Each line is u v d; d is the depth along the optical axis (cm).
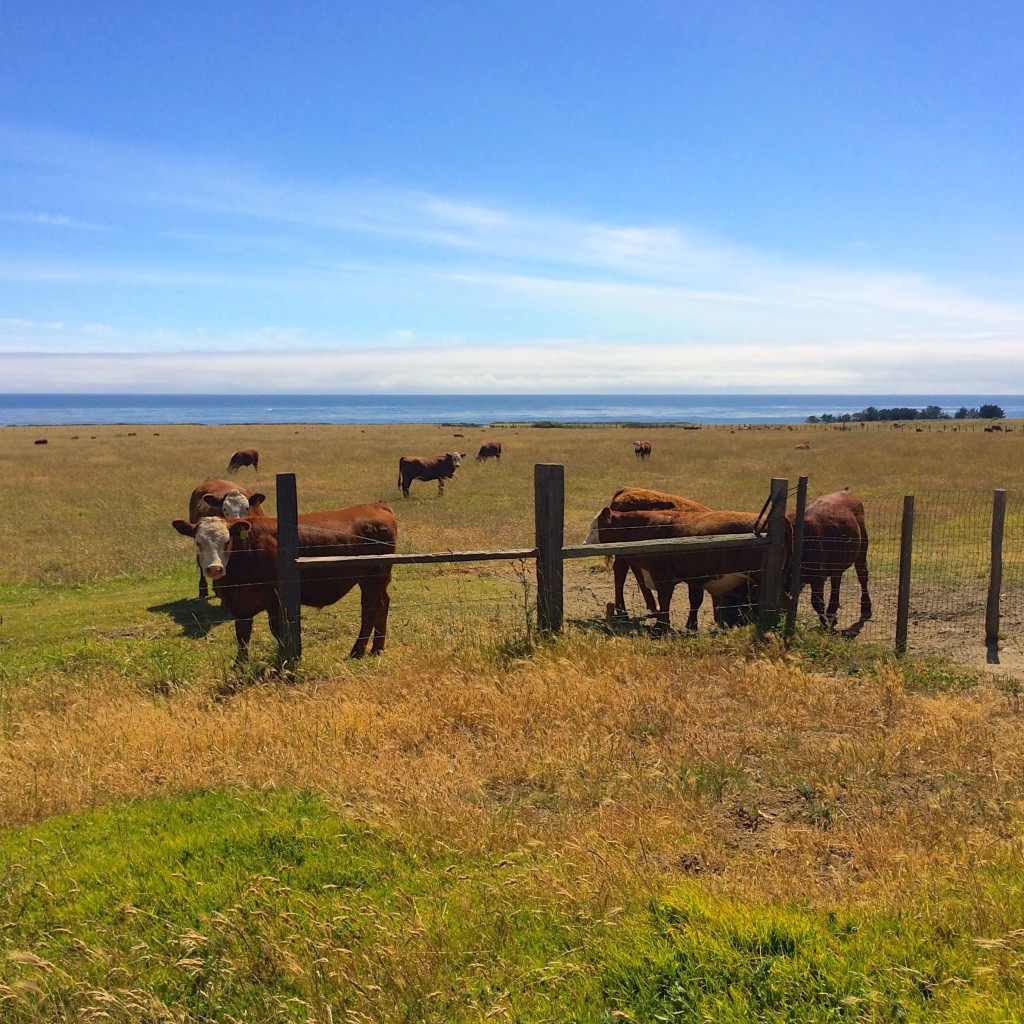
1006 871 393
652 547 827
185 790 527
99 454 4075
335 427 8512
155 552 1577
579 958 332
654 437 5247
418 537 1655
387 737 600
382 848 438
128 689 736
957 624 989
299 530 869
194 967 332
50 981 333
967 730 603
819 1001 302
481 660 755
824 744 595
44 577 1387
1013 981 304
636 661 758
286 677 759
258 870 417
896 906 360
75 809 506
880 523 1678
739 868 416
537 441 4972
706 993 309
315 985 325
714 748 580
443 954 339
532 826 466
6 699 719
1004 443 3834
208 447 4556
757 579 922
